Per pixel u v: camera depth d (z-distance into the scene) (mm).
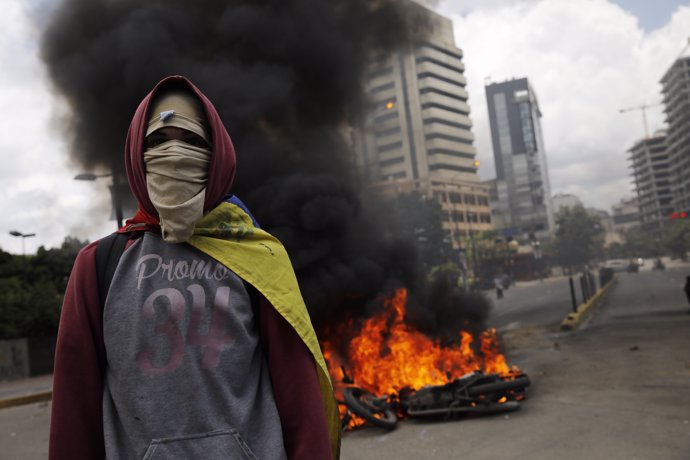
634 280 40062
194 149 983
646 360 8164
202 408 873
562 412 5605
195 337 903
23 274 21578
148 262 946
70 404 903
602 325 13742
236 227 1029
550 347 10711
